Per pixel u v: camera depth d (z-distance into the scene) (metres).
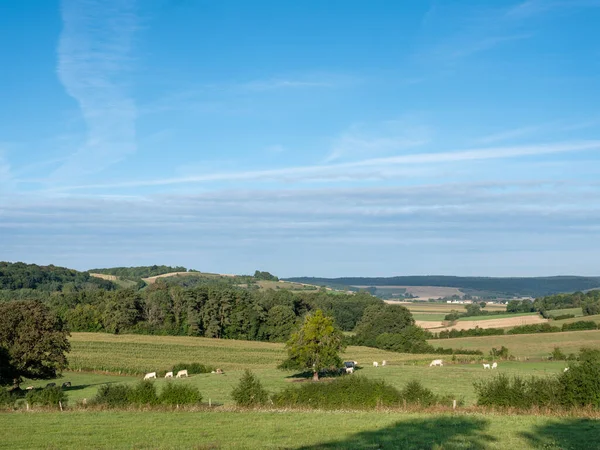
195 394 40.66
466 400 50.12
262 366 97.62
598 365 36.09
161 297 147.00
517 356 104.56
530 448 24.45
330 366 73.94
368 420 32.69
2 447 26.69
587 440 26.25
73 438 28.62
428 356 110.94
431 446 25.02
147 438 28.28
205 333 143.38
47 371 63.72
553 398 36.00
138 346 117.81
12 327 61.53
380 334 131.25
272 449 25.00
